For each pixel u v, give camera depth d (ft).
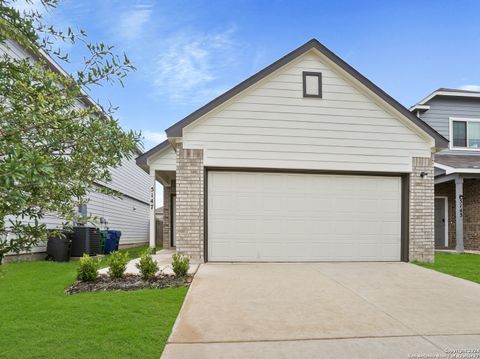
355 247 28.91
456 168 39.40
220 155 27.86
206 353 12.26
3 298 18.17
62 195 7.52
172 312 16.11
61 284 21.38
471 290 20.65
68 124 7.56
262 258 28.04
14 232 7.27
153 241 38.19
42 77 7.95
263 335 13.88
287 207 28.53
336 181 29.07
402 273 24.63
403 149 29.40
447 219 48.01
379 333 14.21
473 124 50.03
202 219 27.45
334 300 18.38
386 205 29.43
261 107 28.30
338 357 12.13
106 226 50.29
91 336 13.09
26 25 7.52
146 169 44.24
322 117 28.73
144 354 11.87
